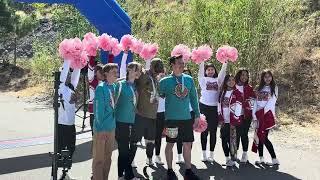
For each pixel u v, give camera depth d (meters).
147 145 5.20
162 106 5.22
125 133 4.43
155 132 5.06
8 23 13.55
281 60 9.05
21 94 11.55
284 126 7.34
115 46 5.54
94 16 7.11
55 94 4.25
